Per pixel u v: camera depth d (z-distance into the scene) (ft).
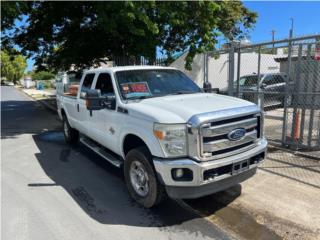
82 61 53.93
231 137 13.39
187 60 44.34
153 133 13.39
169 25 40.88
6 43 53.11
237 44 27.35
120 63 48.03
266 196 15.85
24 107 64.28
